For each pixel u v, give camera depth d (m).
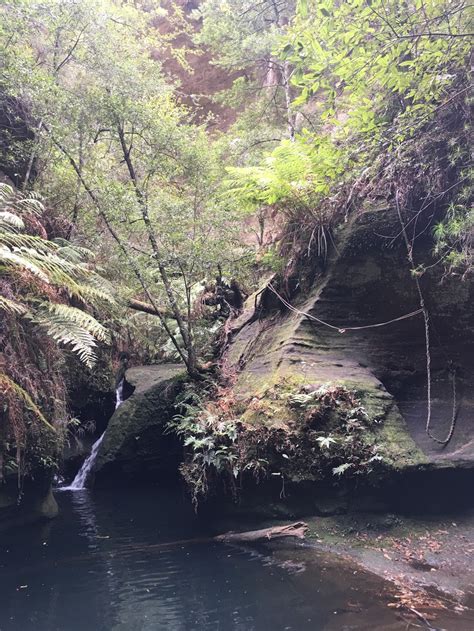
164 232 6.24
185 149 6.52
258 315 7.70
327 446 4.88
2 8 6.20
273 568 4.22
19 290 5.22
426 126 5.63
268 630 3.10
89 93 6.19
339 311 6.20
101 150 7.27
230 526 5.39
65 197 7.21
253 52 10.05
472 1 4.62
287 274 6.98
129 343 9.68
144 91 6.48
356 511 4.96
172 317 7.89
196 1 17.94
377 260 6.07
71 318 4.95
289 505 5.14
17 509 5.39
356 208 6.27
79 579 4.08
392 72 4.39
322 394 5.24
